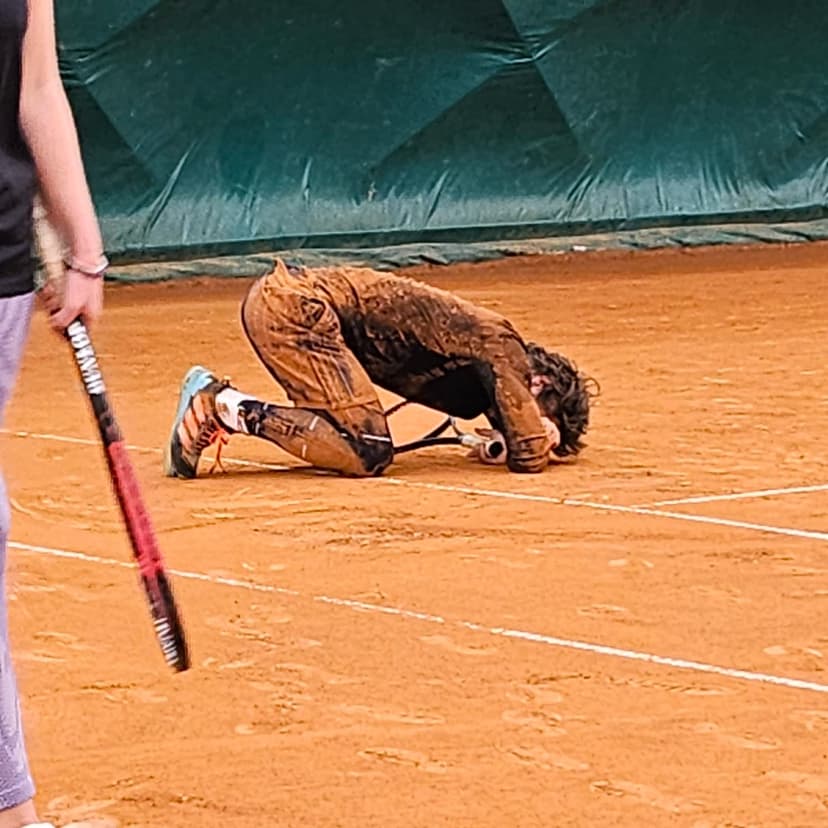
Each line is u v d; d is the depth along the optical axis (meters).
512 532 10.95
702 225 28.80
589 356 18.81
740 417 15.06
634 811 6.64
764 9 29.06
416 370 12.87
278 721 7.64
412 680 8.16
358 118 26.80
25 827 6.02
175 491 12.27
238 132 26.20
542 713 7.71
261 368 18.34
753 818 6.57
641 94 28.38
